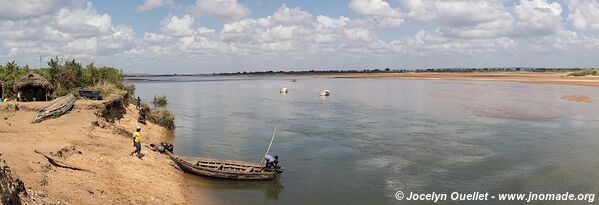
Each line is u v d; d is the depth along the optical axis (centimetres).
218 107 6631
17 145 2308
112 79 6022
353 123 4731
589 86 10444
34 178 1766
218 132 4191
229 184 2494
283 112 5869
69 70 5081
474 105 6378
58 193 1709
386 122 4781
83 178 2016
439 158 3089
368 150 3366
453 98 7675
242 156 3189
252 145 3572
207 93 10338
